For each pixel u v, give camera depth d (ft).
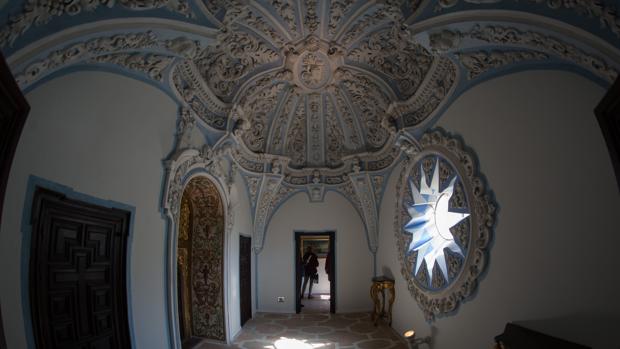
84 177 11.53
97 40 10.87
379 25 18.63
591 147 8.99
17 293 9.16
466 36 12.46
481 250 13.39
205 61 18.95
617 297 8.21
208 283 22.66
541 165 10.69
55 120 10.38
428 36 13.23
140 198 14.67
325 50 21.59
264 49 21.04
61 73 10.64
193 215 23.21
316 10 18.89
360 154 28.14
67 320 10.96
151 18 11.96
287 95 26.25
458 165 15.40
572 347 9.04
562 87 10.05
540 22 9.36
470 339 14.20
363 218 30.68
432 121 18.54
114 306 13.14
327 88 25.44
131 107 14.23
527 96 11.49
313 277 36.86
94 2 9.85
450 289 15.80
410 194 21.49
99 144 12.32
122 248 13.57
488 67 13.37
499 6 10.30
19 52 8.54
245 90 22.47
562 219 9.82
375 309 26.08
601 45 8.06
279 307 30.48
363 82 23.47
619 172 7.50
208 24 14.15
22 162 9.25
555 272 9.98
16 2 7.94
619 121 7.20
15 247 9.10
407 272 21.52
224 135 21.54
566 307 9.59
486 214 13.19
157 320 15.55
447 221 17.47
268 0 18.04
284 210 31.55
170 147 17.15
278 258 31.01
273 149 28.99
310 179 30.81
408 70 19.63
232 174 24.54
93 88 12.10
